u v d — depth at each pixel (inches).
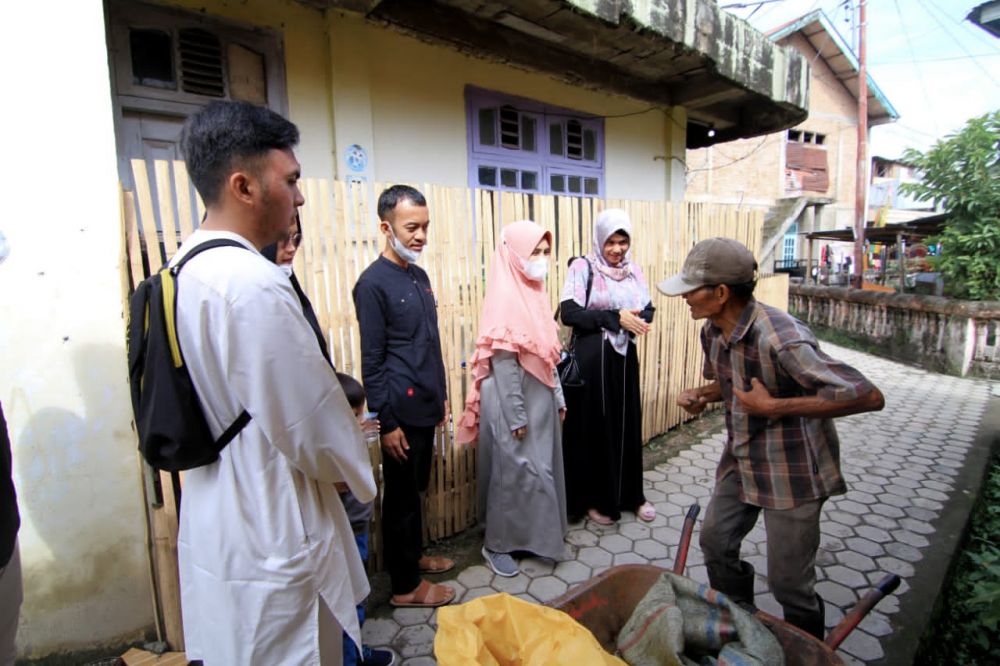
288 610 47.7
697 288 72.5
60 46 73.9
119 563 83.0
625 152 251.6
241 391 44.1
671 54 195.9
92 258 77.9
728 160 649.0
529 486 108.3
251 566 46.6
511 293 105.0
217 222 47.7
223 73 138.0
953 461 175.5
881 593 64.1
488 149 198.1
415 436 95.3
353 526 85.2
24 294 74.7
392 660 86.0
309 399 46.4
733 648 58.3
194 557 48.7
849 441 195.9
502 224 124.5
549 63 197.6
